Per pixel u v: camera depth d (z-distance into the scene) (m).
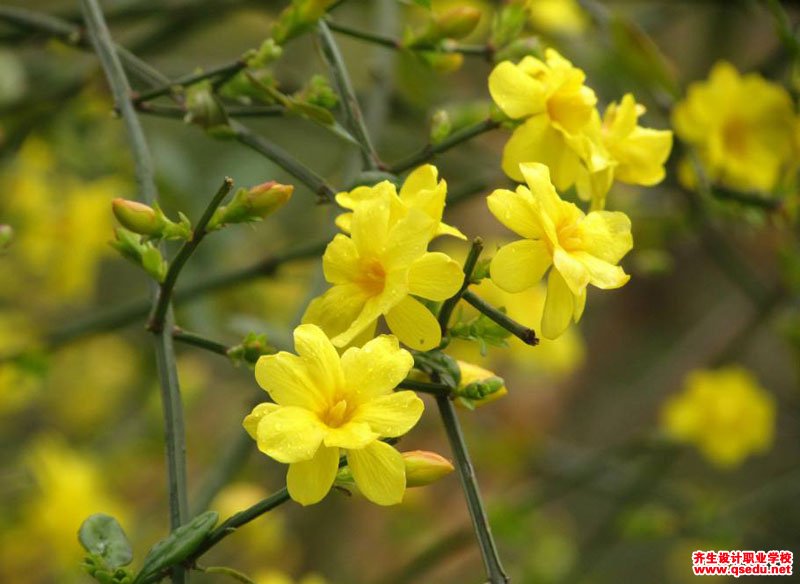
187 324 0.92
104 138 1.00
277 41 0.66
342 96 0.66
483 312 0.61
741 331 1.07
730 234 1.13
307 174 0.66
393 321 0.61
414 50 0.68
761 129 0.77
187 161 1.02
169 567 0.60
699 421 1.02
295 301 1.08
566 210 0.61
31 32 0.77
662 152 0.66
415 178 0.62
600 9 0.76
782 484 1.08
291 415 0.59
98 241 0.95
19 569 1.03
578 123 0.64
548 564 1.08
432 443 1.15
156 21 1.05
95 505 0.97
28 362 0.79
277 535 1.09
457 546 0.92
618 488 1.10
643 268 0.85
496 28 0.68
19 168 0.96
